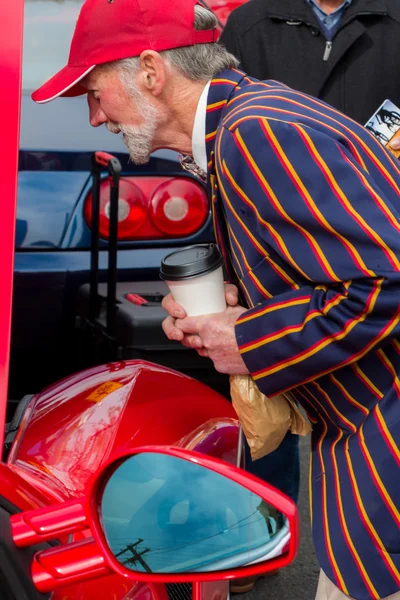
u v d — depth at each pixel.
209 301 1.58
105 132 3.17
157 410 1.73
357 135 1.49
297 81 2.85
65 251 3.20
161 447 1.06
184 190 3.26
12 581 1.06
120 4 1.55
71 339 3.26
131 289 3.17
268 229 1.43
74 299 3.23
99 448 1.58
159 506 1.11
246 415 1.60
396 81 2.84
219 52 1.60
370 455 1.48
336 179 1.38
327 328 1.41
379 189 1.42
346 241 1.38
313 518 1.56
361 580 1.48
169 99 1.59
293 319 1.44
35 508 1.29
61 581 1.07
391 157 1.54
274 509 1.10
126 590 1.29
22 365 3.26
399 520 1.47
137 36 1.55
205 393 1.87
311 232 1.40
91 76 1.62
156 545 1.10
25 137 3.11
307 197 1.38
